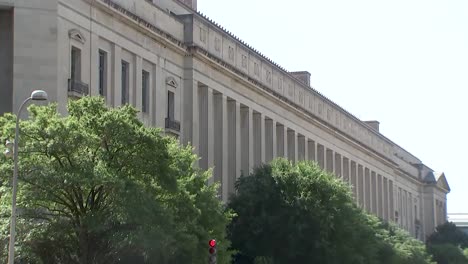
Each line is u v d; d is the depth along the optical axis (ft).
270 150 284.20
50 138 129.80
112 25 196.85
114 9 195.72
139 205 131.44
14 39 173.58
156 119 215.10
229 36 253.24
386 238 280.51
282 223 221.05
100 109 138.62
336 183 229.25
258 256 216.33
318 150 336.90
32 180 128.16
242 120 266.16
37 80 172.96
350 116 376.48
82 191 133.90
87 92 183.83
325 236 220.43
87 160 131.23
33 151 129.08
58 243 138.82
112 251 142.00
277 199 224.74
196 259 154.30
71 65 182.39
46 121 132.46
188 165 156.35
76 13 183.11
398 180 470.39
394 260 276.62
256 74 272.92
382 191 429.79
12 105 172.76
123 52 202.49
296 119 309.42
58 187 129.59
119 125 134.31
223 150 246.68
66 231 136.05
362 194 393.70
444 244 437.99
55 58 174.50
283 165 233.96
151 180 138.92
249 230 221.87
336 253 221.66
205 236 155.74
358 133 389.60
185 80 230.89
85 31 186.19
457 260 414.21
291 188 225.97
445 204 579.07
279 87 292.81
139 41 208.85
